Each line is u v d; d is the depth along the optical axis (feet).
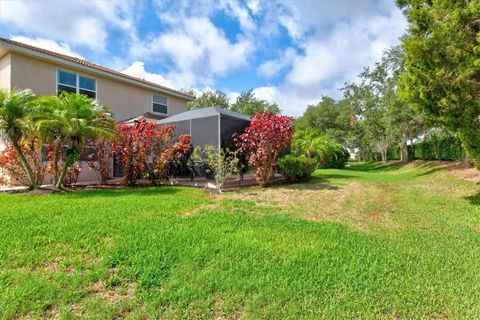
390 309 8.39
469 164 43.96
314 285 9.63
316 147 49.90
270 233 15.34
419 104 23.86
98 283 9.53
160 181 36.52
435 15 22.94
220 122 35.96
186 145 34.83
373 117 79.56
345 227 17.01
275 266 11.02
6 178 33.24
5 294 8.55
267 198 26.76
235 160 32.01
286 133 33.91
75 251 12.07
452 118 22.38
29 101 28.68
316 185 37.24
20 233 14.10
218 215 19.26
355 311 8.27
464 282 9.98
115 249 12.14
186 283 9.54
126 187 34.50
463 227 17.28
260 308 8.32
